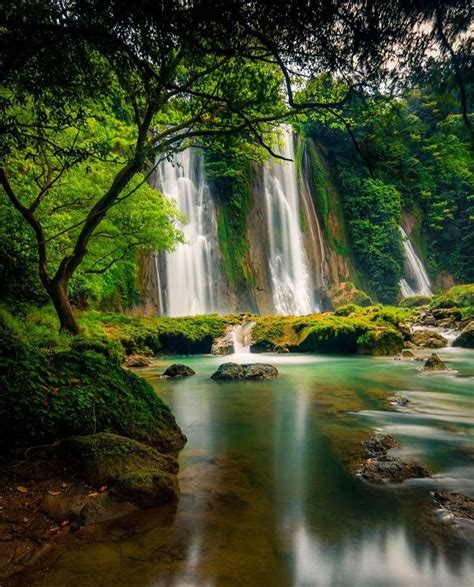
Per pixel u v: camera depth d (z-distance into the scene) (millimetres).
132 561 3201
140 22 3436
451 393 10578
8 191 8648
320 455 5730
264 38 3336
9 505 3883
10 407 4934
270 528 3730
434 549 3387
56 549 3346
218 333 24031
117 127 11023
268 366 14062
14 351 5582
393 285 52469
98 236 13773
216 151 9414
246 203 42531
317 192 51062
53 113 5117
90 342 8469
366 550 3383
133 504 4043
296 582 2967
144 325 22047
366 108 4051
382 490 4543
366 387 11586
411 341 23125
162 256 33812
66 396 5477
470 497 4289
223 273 38688
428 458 5570
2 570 3029
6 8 3666
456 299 36500
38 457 4770
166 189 36375
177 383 12438
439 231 60906
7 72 4273
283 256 44625
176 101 7938
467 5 2863
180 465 5340
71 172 11609
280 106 6879
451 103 3346
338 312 27750
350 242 53438
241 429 7160
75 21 3688
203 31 3393
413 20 3016
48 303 13148
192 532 3646
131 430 5734
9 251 11188
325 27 3197
